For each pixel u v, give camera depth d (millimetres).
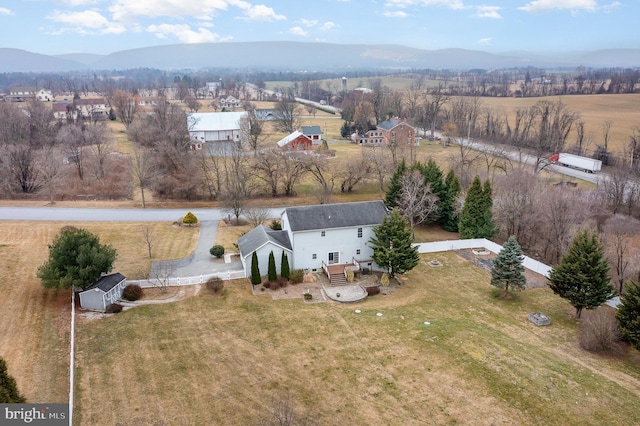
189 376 30000
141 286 42688
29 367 29766
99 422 25438
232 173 74562
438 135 144625
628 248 50000
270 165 76125
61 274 37906
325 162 79812
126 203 70312
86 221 60719
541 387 29641
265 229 49125
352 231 47656
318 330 36469
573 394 29047
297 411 27094
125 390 28281
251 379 29984
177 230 58812
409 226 62062
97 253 39312
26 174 75375
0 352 31094
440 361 32438
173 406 27062
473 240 55781
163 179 73500
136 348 32938
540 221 54781
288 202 73250
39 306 37969
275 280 44312
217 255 50062
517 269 41719
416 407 27781
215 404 27422
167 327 36125
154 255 50500
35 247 49844
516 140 117125
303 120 172125
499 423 26531
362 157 83812
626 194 67312
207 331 35750
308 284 44875
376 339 35281
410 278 47125
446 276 47719
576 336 36375
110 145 103500
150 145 97312
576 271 37531
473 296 43406
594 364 32500
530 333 36719
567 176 91250
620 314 33781
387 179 83125
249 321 37562
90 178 81500
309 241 46500
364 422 26406
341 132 138375
